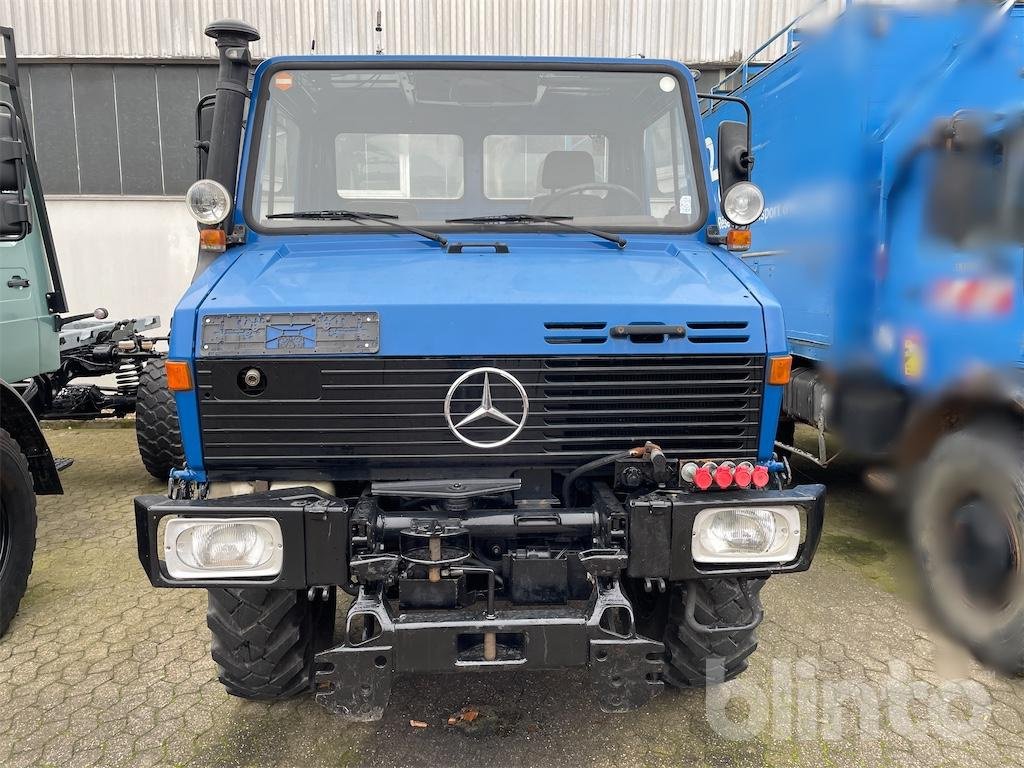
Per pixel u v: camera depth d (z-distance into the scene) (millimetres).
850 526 5039
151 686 3146
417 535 2279
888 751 2688
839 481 6055
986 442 3400
